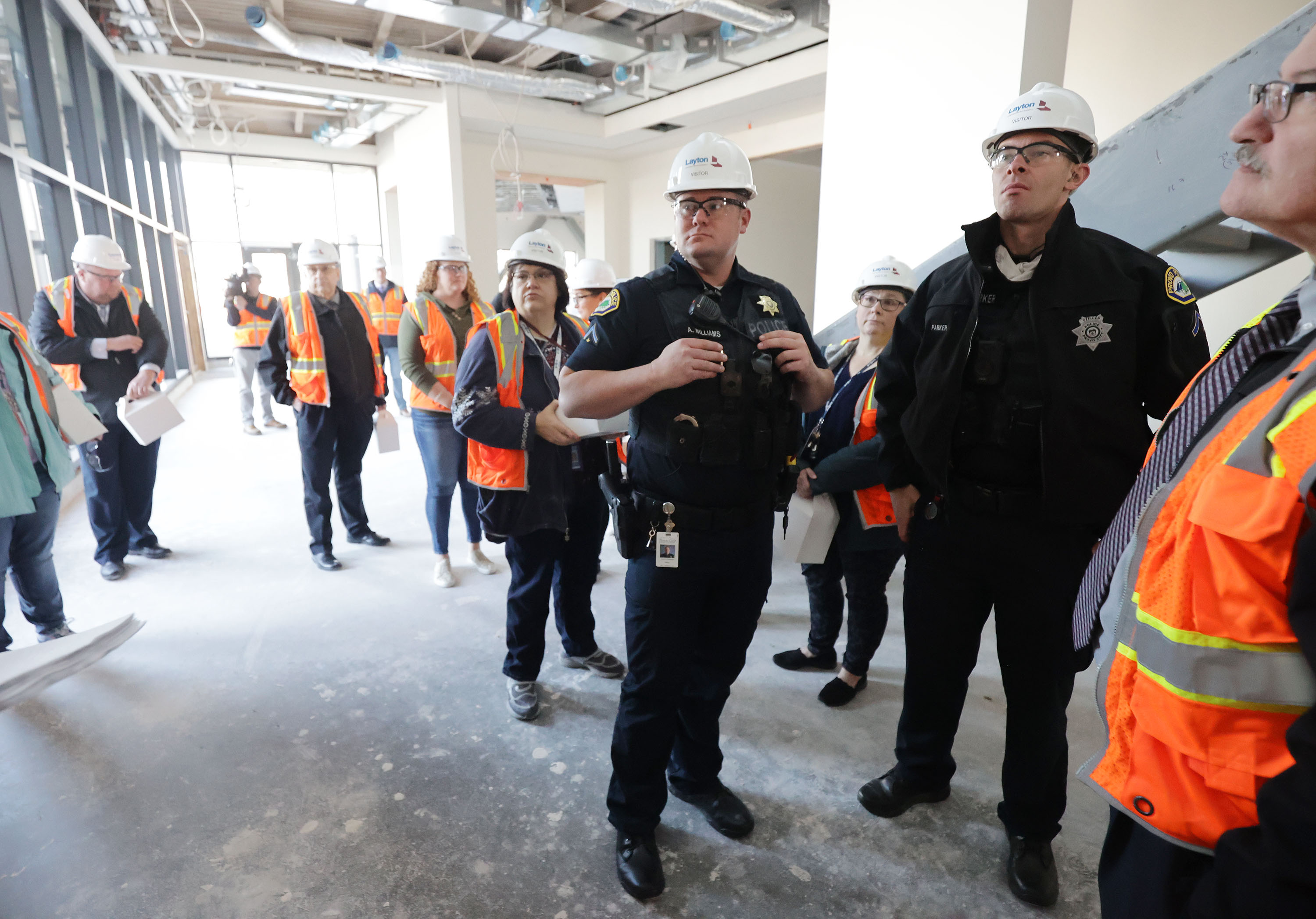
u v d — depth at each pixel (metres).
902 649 2.69
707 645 1.69
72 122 6.25
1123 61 3.50
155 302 8.77
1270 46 1.68
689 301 1.51
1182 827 0.67
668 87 7.04
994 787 1.91
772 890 1.56
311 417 3.32
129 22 5.86
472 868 1.61
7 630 2.74
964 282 1.52
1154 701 0.70
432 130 8.11
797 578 3.41
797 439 1.67
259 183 11.77
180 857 1.63
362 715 2.22
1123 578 0.82
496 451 2.08
